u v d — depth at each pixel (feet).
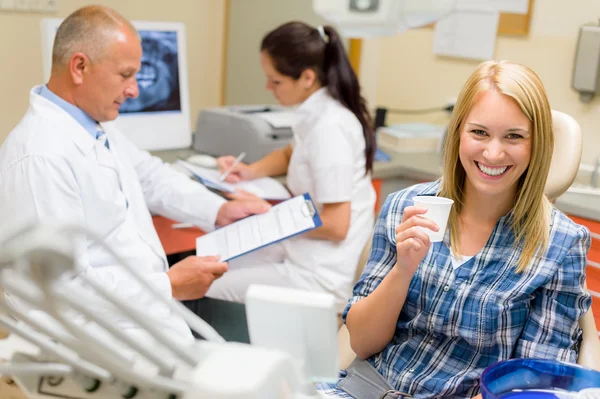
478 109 4.30
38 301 1.67
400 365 4.63
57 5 11.55
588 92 9.87
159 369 2.00
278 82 7.86
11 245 1.54
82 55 5.53
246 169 8.59
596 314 7.84
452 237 4.62
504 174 4.32
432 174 9.38
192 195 7.51
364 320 4.62
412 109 12.50
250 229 6.93
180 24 9.43
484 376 3.36
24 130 5.50
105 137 6.03
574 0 9.98
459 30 11.46
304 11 13.05
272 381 1.90
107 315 2.10
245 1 13.83
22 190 5.26
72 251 1.56
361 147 7.85
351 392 4.56
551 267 4.37
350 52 12.71
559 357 4.31
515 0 10.64
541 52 10.49
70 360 2.01
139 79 9.06
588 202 8.39
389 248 4.91
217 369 1.88
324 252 7.70
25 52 11.37
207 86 14.38
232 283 7.63
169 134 9.59
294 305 2.26
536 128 4.24
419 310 4.66
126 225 5.92
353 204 7.86
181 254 8.55
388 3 2.25
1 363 2.26
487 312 4.39
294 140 8.48
